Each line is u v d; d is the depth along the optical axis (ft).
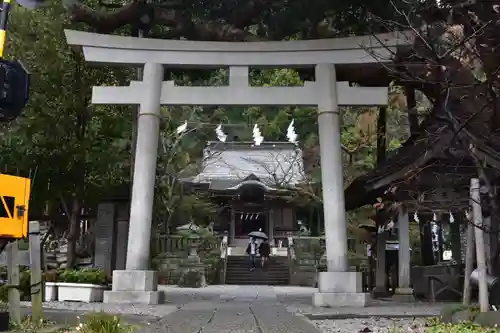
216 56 41.16
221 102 40.55
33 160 46.14
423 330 21.93
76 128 48.78
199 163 121.90
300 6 42.32
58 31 46.93
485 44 27.32
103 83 49.52
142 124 39.70
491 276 27.76
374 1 39.63
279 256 103.86
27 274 38.60
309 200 110.93
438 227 71.20
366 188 45.29
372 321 26.45
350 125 94.12
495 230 26.32
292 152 125.18
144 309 31.99
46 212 65.36
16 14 46.80
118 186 52.85
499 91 27.76
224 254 96.99
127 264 37.45
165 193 89.25
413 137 46.16
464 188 40.96
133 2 43.70
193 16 46.88
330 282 36.55
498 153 30.22
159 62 40.88
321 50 41.01
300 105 40.86
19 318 21.24
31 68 46.01
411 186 42.68
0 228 17.34
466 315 22.82
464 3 28.19
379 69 41.98
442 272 51.75
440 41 30.04
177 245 86.28
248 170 123.75
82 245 62.69
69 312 27.94
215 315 28.30
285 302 40.40
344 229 38.19
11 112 15.33
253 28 63.26
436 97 33.42
